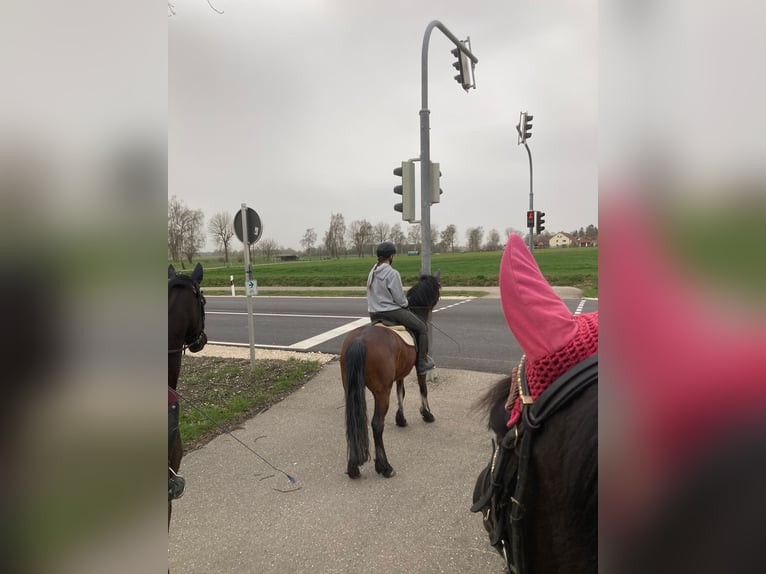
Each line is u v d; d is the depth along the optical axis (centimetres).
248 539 302
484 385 638
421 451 430
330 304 1794
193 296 334
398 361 430
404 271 3631
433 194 711
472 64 834
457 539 296
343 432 482
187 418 518
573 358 117
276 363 770
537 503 118
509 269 131
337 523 317
